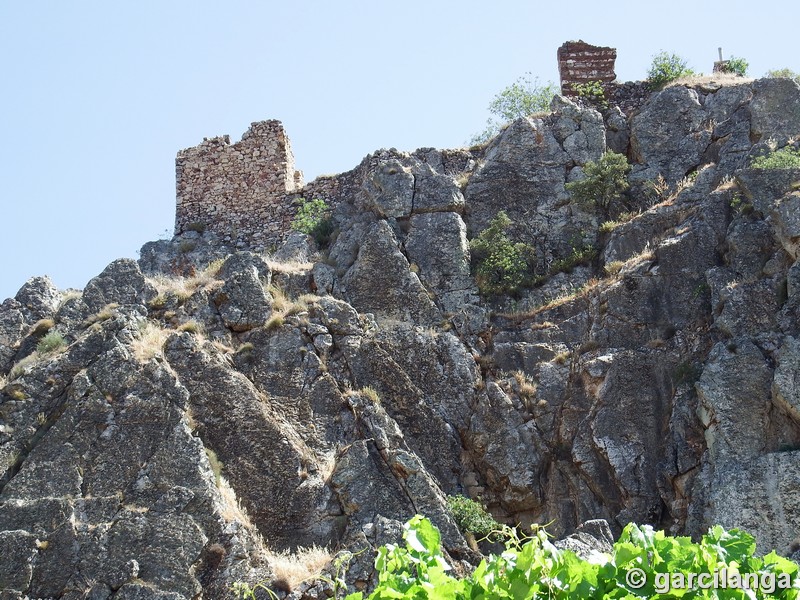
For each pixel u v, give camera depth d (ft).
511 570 36.86
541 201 104.27
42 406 83.87
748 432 77.51
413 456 79.92
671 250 90.89
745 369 79.66
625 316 89.20
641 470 81.10
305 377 86.99
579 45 122.31
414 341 90.68
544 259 101.35
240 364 87.71
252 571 73.46
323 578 70.03
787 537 72.18
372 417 83.25
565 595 36.55
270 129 122.93
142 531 75.51
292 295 96.27
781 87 105.40
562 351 90.33
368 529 72.84
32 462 79.97
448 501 79.92
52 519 76.43
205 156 123.44
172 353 86.43
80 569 74.28
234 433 82.79
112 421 81.71
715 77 113.29
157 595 72.84
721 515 73.87
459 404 88.02
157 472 79.00
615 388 84.64
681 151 106.32
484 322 93.81
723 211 92.32
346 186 116.78
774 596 37.99
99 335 87.15
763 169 91.76
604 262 97.55
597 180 102.89
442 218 101.55
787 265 86.07
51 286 96.02
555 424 86.02
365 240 98.84
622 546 37.65
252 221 119.75
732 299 84.23
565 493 83.20
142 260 117.80
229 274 95.66
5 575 74.18
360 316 93.30
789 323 82.07
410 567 39.42
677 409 82.07
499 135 108.47
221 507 77.10
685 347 86.07
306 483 80.23
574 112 108.47
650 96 112.68
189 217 121.70
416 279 96.89
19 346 92.02
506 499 83.87
